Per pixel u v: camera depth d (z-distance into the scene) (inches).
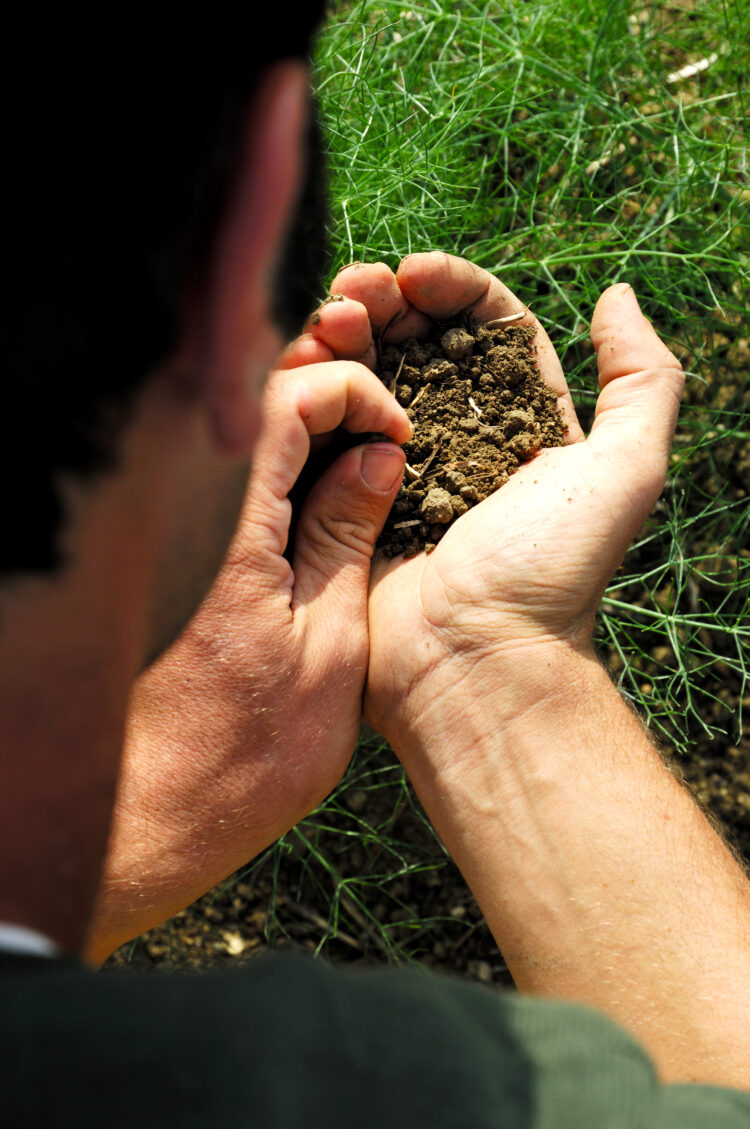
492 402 26.4
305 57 11.4
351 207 28.8
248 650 25.1
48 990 11.0
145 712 25.0
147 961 29.5
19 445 10.4
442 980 14.7
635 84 30.8
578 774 24.6
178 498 13.8
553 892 24.3
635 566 30.6
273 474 25.1
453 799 25.2
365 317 26.0
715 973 23.3
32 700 11.8
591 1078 13.9
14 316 9.9
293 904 29.9
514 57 29.5
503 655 25.1
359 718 26.0
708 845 24.2
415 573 25.8
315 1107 11.7
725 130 30.7
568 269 30.6
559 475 25.4
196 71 10.0
